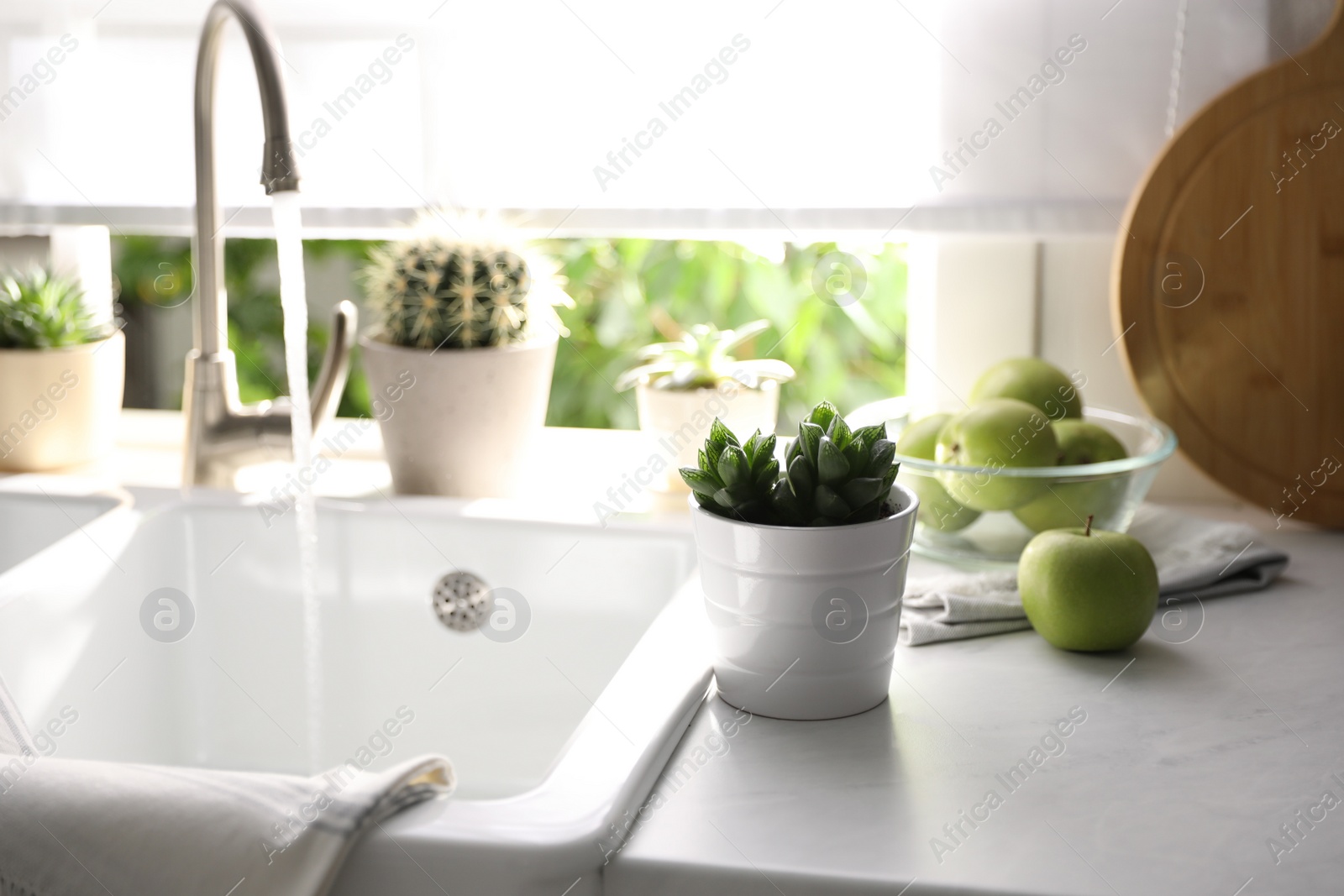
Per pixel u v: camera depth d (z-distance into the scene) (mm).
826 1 1108
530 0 1157
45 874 579
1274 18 1067
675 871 588
